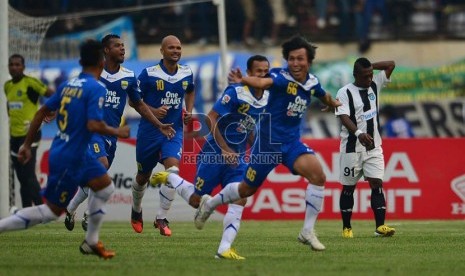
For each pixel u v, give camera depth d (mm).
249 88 31531
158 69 37375
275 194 52219
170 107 37500
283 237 38438
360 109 38375
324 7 86750
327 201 52125
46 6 84750
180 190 29281
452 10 87688
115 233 40781
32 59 61406
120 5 85938
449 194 52031
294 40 27328
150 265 26500
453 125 84500
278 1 86375
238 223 28562
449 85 85250
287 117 27609
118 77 36188
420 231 42281
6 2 48656
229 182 30703
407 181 52062
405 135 84000
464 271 25750
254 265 26688
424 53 86562
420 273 25141
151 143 37094
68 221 38469
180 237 38406
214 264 26875
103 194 26359
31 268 25641
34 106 49594
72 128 25297
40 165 53062
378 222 38562
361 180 52062
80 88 25234
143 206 52125
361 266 26750
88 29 84438
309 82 27516
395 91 84938
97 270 25156
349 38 86625
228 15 86312
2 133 47625
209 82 78438
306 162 27828
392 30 87062
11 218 25734
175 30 86188
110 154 37031
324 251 31469
